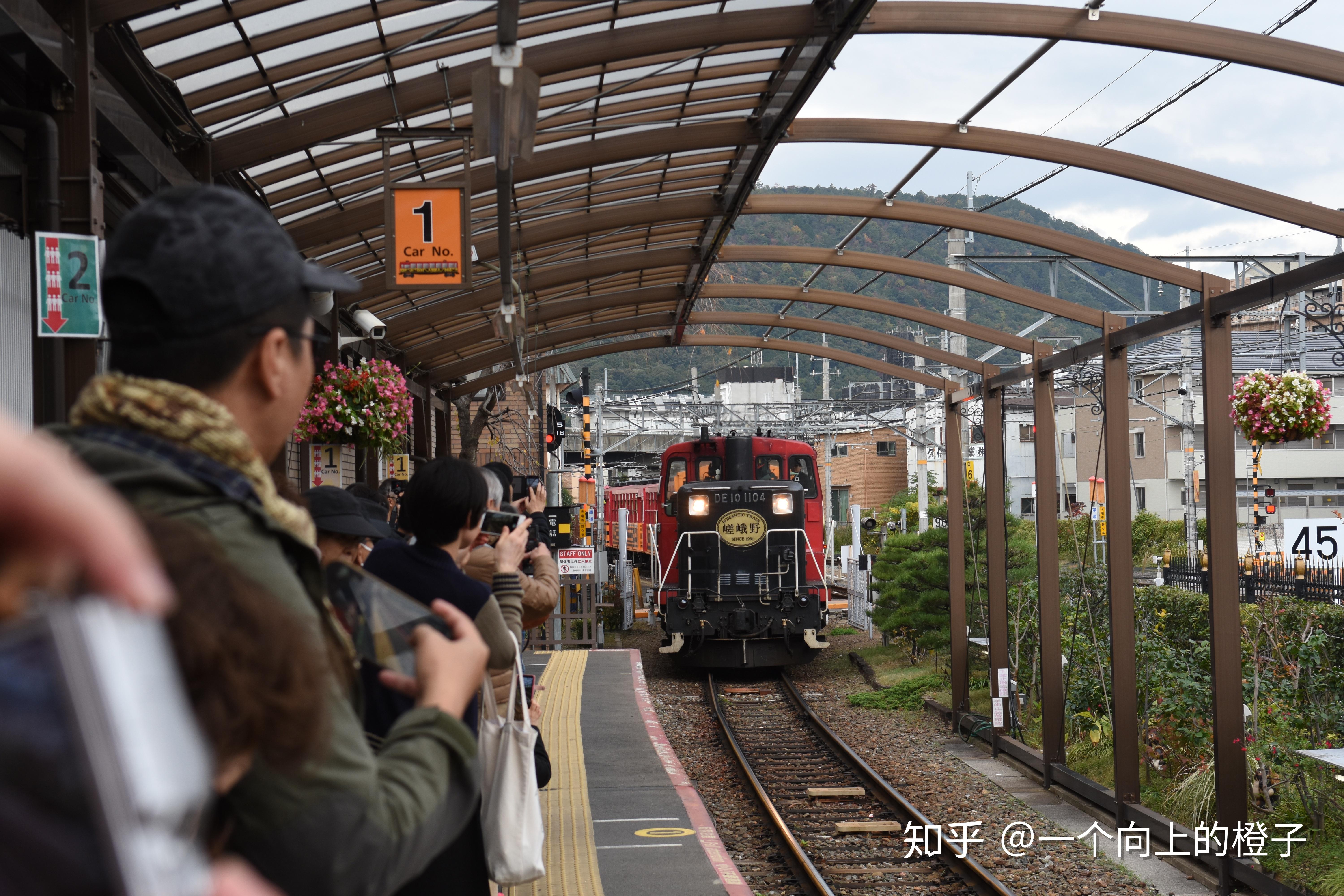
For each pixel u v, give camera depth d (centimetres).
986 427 1204
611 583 2673
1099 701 1131
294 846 118
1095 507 2066
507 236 902
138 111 714
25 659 57
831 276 8112
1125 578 852
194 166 798
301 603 131
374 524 419
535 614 489
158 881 59
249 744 101
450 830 148
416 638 161
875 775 1023
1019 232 1298
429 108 855
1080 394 3178
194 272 132
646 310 2103
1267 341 2275
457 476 325
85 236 479
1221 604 693
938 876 758
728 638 1752
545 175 1054
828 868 777
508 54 586
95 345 486
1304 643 941
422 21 750
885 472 5350
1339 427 3800
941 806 947
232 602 100
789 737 1327
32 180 519
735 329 5512
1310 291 608
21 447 56
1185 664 1038
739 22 833
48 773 57
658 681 1811
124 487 121
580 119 1046
